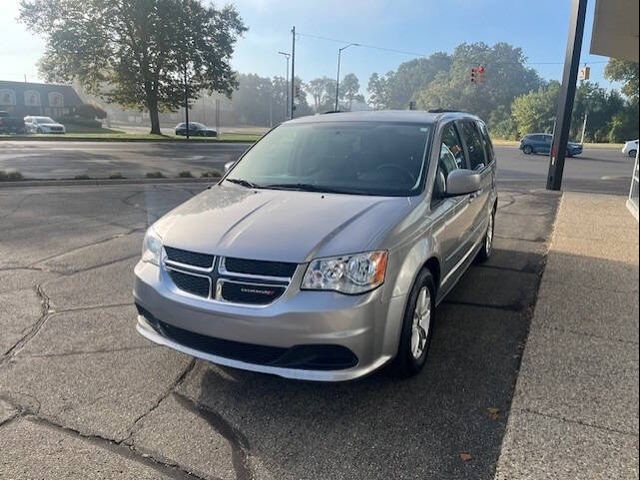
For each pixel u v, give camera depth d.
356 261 2.98
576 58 12.62
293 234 3.14
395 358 3.30
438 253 3.77
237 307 3.00
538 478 2.52
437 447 2.79
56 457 2.70
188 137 38.94
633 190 9.89
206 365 3.69
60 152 23.59
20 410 3.12
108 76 39.62
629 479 2.49
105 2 35.28
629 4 4.77
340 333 2.92
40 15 35.66
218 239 3.19
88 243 7.05
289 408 3.17
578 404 3.12
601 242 7.12
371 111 5.19
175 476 2.58
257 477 2.58
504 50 122.44
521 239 7.49
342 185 3.98
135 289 3.53
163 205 10.23
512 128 77.38
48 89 69.00
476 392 3.32
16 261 6.18
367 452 2.75
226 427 2.98
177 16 36.62
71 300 4.94
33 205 9.87
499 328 4.31
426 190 3.82
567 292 5.06
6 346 3.96
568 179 18.19
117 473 2.59
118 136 37.81
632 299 4.86
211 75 39.31
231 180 4.42
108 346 3.98
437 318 4.52
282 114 132.75
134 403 3.21
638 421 2.95
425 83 138.25
